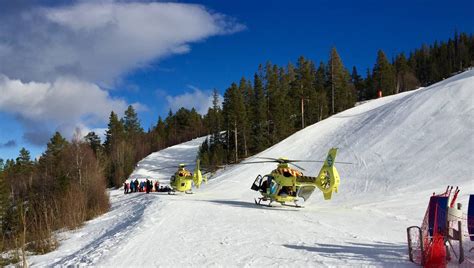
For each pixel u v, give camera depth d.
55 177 43.44
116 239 12.30
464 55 121.56
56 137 66.25
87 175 35.59
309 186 18.86
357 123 46.38
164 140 102.88
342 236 11.87
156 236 12.20
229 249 10.30
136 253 10.22
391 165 29.25
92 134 88.19
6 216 20.81
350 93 79.62
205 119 106.69
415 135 33.03
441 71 115.50
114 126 90.94
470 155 26.27
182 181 31.30
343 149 37.75
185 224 14.25
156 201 23.30
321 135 48.69
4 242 16.41
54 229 19.98
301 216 16.34
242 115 62.50
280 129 61.22
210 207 19.25
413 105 39.16
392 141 33.91
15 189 46.88
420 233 8.28
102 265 9.31
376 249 9.99
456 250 9.40
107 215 24.92
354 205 20.42
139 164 78.88
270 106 68.88
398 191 23.70
